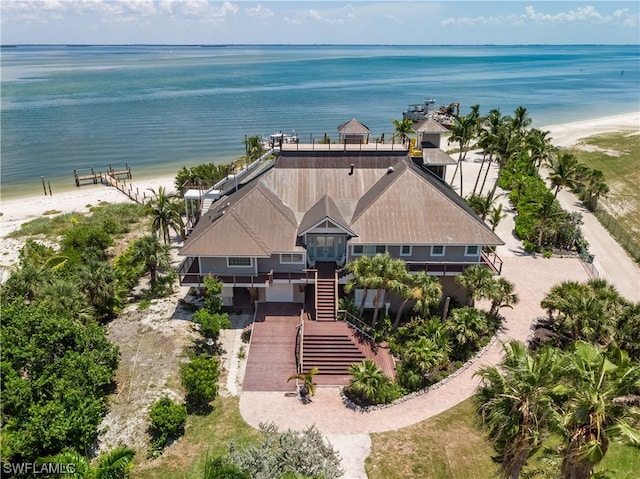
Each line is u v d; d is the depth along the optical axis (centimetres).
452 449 2986
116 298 4284
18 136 13000
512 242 6000
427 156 5444
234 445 2586
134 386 3422
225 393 3481
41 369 2914
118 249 6000
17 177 9675
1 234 6581
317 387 3559
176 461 2889
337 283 4209
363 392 3428
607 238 6166
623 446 3000
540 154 7706
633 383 1944
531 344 3891
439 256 4406
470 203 5881
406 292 3744
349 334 3909
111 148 11912
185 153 11444
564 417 1964
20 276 3878
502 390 2120
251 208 4516
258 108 17550
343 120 15200
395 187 4572
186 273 4297
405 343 3891
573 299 3584
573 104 19212
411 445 3019
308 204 4862
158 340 3900
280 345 3941
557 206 6112
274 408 3338
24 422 2620
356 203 4853
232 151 11581
